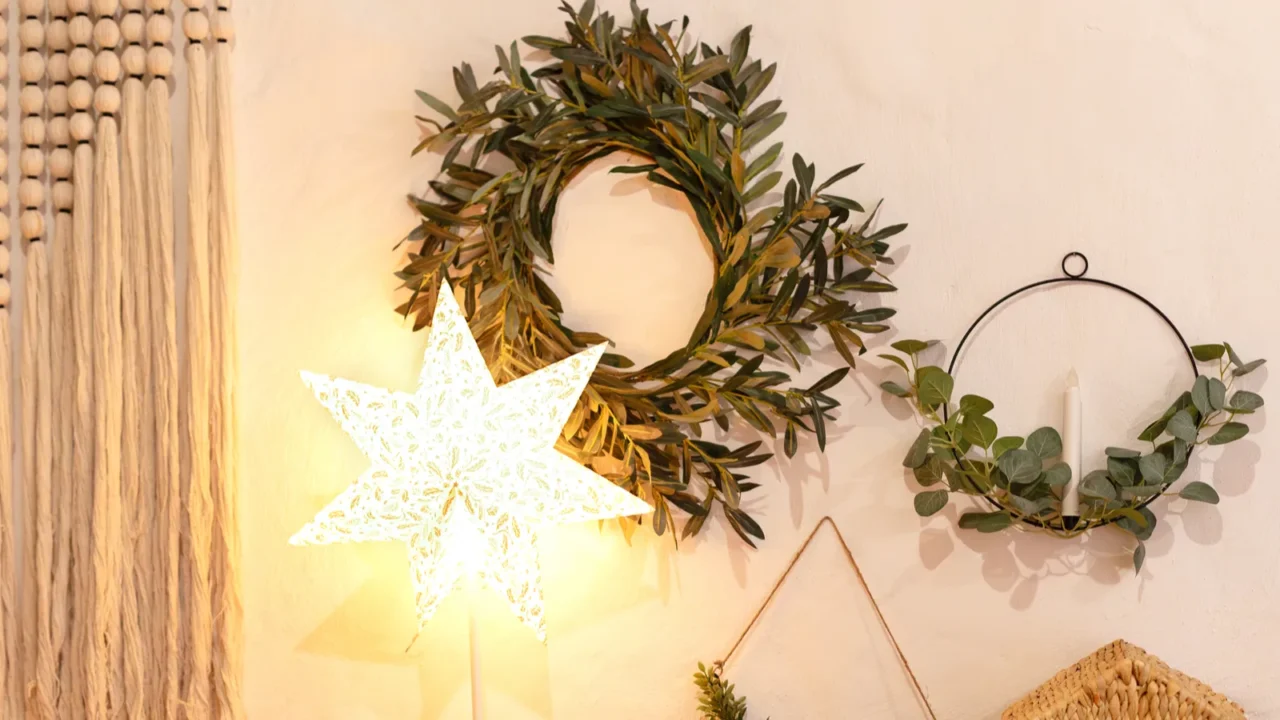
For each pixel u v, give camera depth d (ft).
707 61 6.54
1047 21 6.57
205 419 6.82
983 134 6.61
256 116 6.96
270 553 6.94
